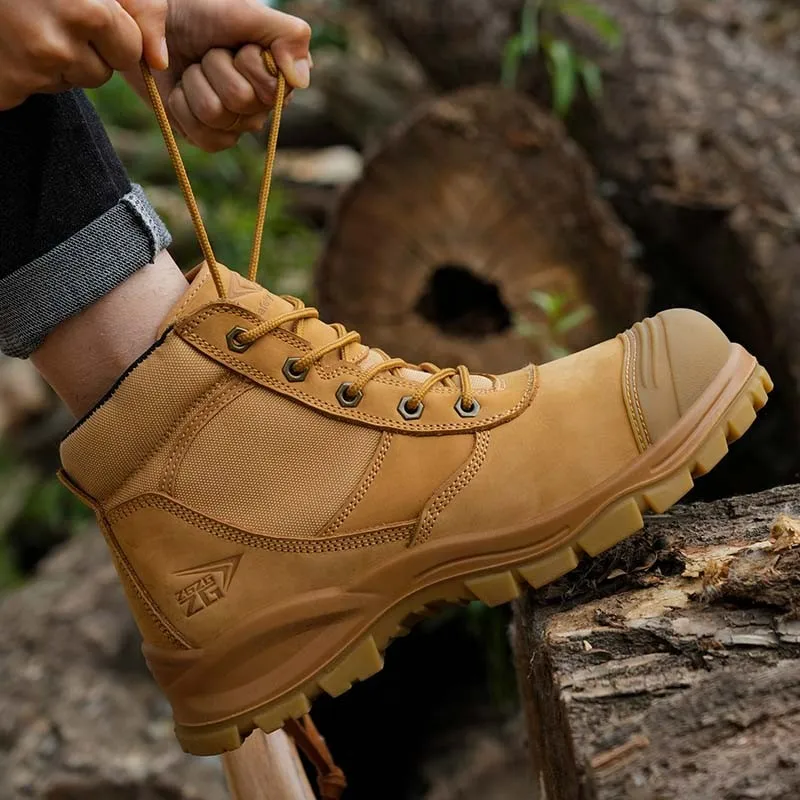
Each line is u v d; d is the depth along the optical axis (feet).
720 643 2.13
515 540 2.40
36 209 2.28
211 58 2.61
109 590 5.76
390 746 5.90
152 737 4.93
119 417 2.37
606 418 2.43
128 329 2.43
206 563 2.43
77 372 2.46
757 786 1.80
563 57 6.22
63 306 2.34
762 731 1.91
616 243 5.62
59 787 4.72
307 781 2.97
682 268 6.35
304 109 9.40
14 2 2.02
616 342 2.59
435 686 6.05
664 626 2.21
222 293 2.41
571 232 5.66
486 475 2.42
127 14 2.11
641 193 6.16
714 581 2.28
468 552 2.42
